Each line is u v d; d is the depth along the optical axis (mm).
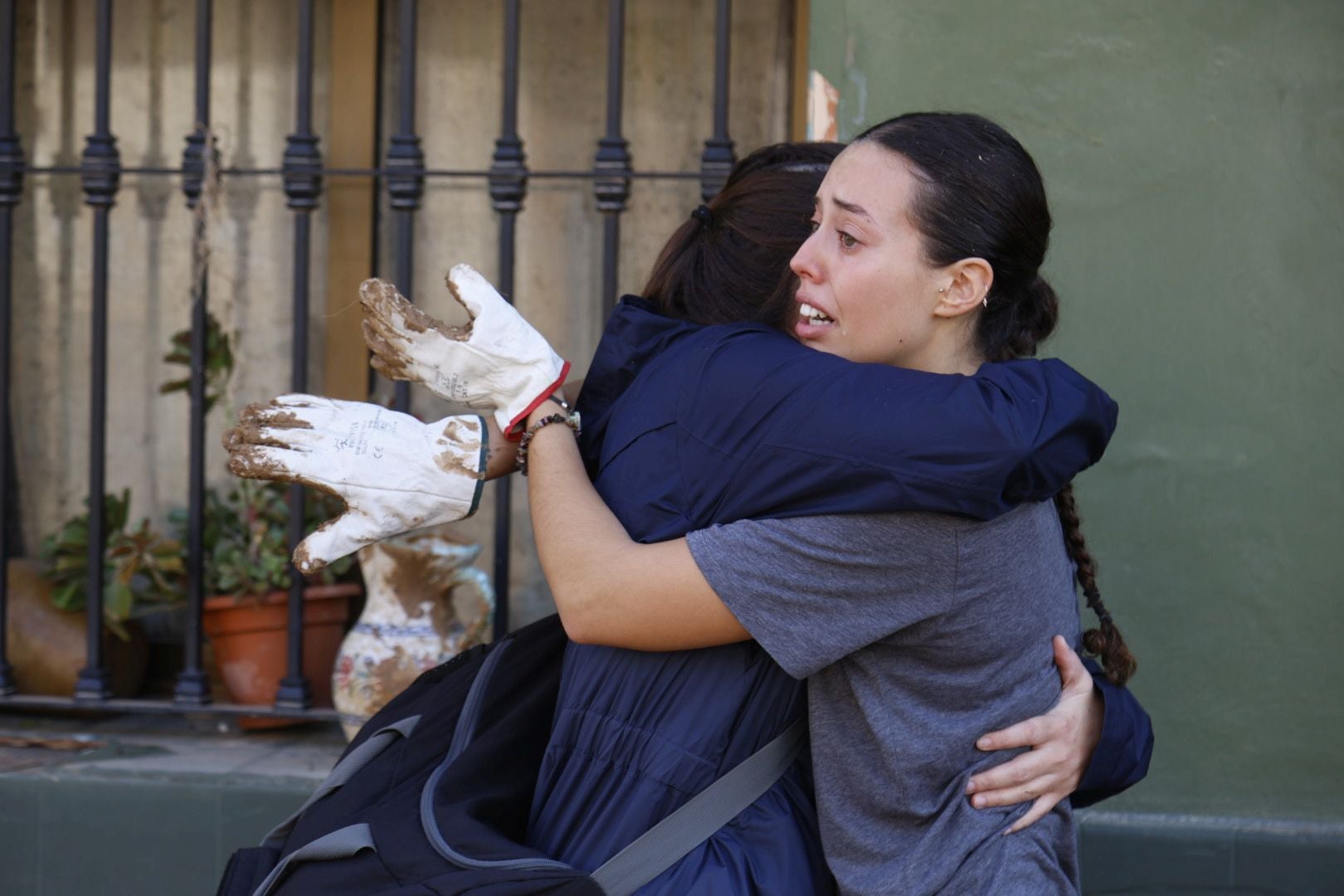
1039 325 2045
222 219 4230
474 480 1961
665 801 1822
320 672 3834
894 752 1794
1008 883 1814
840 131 3186
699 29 4180
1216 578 3197
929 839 1808
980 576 1755
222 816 3328
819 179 2088
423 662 3482
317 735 3746
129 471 4355
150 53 4277
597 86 4215
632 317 2043
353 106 4195
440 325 1946
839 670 1833
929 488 1678
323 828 1942
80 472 4383
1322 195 3127
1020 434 1686
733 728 1842
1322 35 3105
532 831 1911
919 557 1721
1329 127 3115
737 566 1736
